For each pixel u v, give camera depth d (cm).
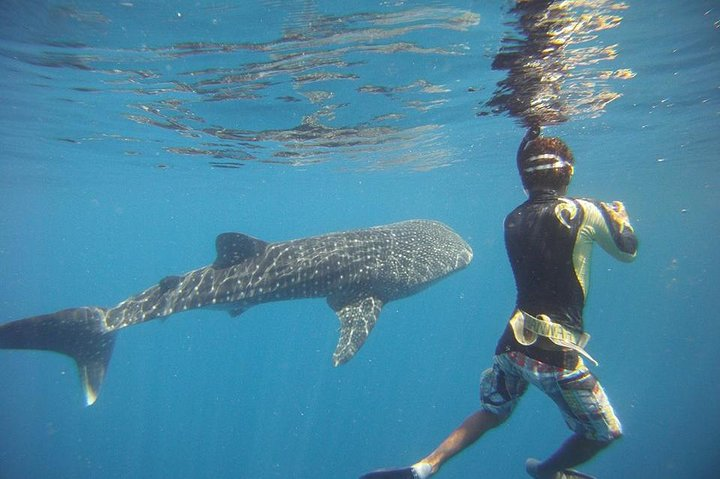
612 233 302
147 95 1181
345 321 876
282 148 1888
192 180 2888
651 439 2486
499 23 788
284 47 869
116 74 1027
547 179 338
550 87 1204
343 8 714
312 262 927
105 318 921
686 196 4525
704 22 829
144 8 711
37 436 2744
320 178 2939
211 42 841
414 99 1270
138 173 2602
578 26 817
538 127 362
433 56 943
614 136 1947
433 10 729
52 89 1153
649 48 949
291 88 1130
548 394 321
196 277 951
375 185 3522
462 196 4722
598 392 310
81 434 2723
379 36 829
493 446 2536
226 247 941
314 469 2403
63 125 1535
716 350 4103
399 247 994
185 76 1035
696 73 1138
